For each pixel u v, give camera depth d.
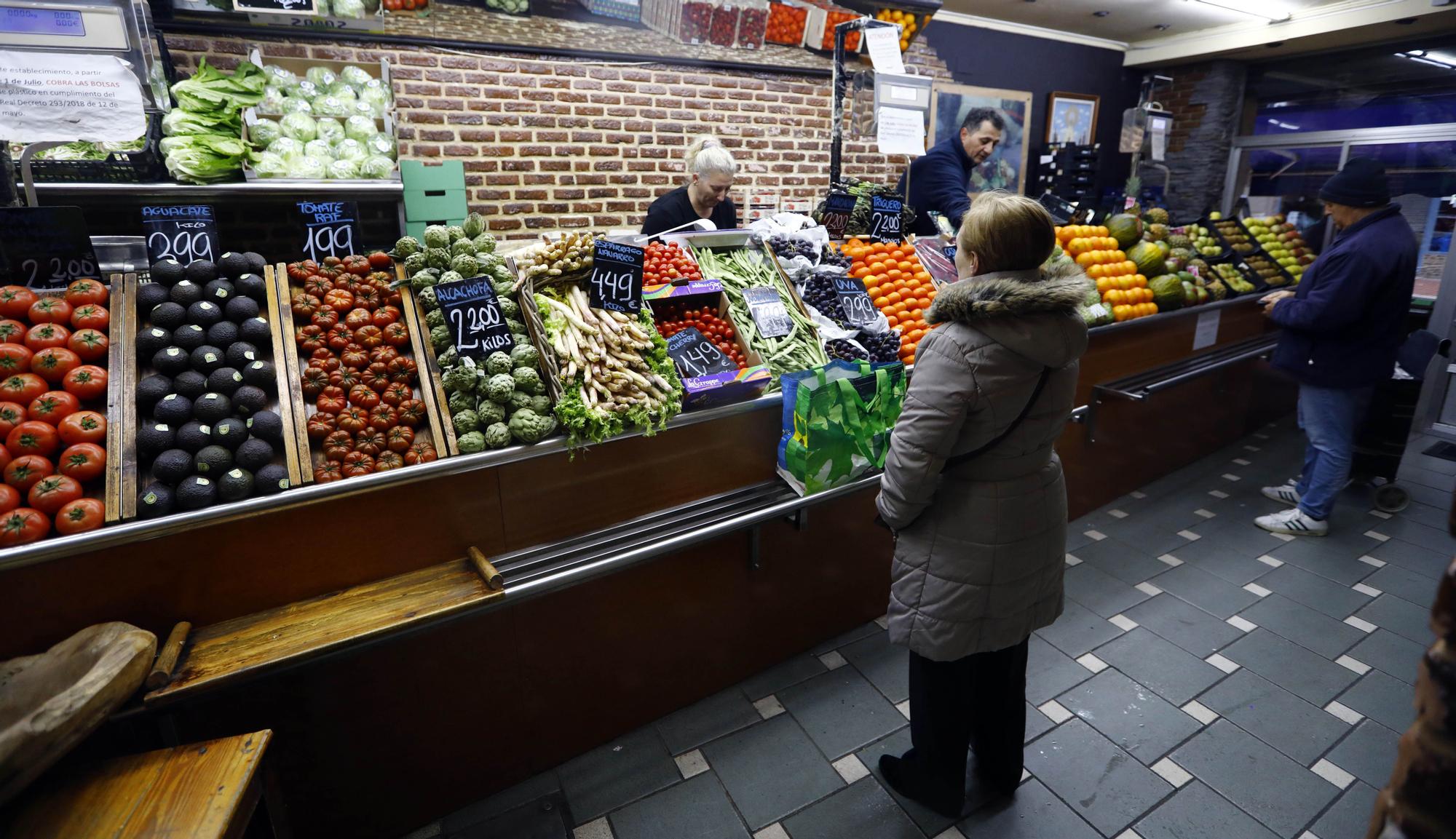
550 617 2.06
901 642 1.79
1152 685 2.54
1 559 1.35
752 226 3.05
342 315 1.95
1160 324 3.84
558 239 2.14
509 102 4.54
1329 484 3.47
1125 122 6.22
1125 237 4.02
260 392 1.69
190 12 3.68
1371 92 6.39
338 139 3.61
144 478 1.57
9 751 1.16
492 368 1.88
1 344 1.58
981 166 6.66
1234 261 4.69
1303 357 3.36
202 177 3.11
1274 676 2.58
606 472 2.04
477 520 1.87
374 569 1.76
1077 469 3.65
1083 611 2.97
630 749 2.29
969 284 1.56
